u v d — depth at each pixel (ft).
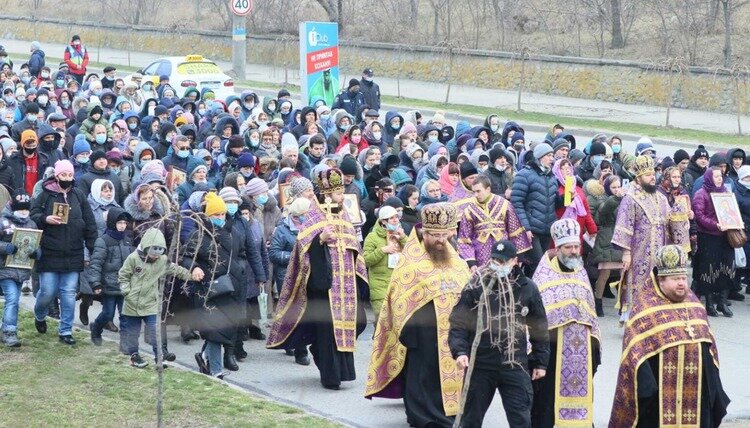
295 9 276.41
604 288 83.92
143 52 290.56
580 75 209.87
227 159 87.30
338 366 62.75
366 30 256.32
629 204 74.84
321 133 103.81
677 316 51.65
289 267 63.67
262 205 74.95
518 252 71.05
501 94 213.05
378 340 57.26
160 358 49.39
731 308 86.22
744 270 88.53
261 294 68.85
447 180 81.66
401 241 66.85
